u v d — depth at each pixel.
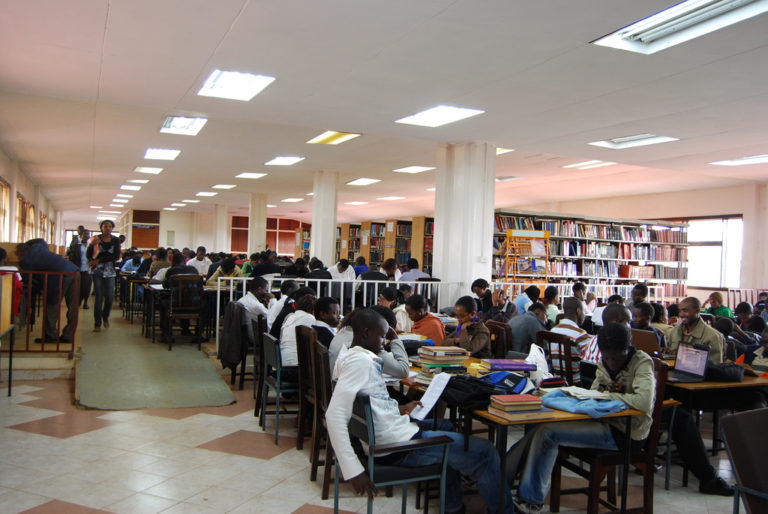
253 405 5.18
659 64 4.61
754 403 4.23
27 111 7.71
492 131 7.29
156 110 7.51
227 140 9.54
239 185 16.09
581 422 3.06
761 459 2.29
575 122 6.62
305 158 11.10
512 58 4.59
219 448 4.00
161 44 4.50
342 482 3.46
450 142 8.18
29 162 12.20
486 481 2.88
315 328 4.22
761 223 11.60
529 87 5.36
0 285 4.66
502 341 4.81
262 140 9.48
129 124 8.46
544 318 5.55
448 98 5.83
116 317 10.61
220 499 3.18
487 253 8.12
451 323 6.23
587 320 6.88
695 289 13.30
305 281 7.24
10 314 5.04
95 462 3.63
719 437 4.47
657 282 12.43
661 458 4.09
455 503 3.03
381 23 3.96
